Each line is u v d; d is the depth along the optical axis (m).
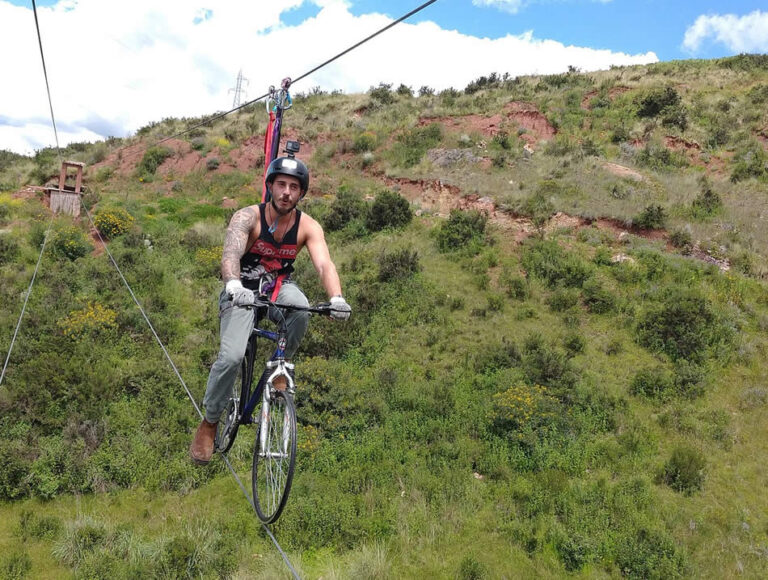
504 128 34.53
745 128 33.88
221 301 4.08
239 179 34.38
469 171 30.55
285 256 4.16
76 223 27.62
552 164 30.22
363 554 11.22
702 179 29.03
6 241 24.16
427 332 18.97
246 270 4.14
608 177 28.28
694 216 25.00
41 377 15.29
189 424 15.21
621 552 11.17
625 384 16.59
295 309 3.84
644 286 20.38
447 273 22.38
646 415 15.55
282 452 3.65
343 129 37.78
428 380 16.98
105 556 10.84
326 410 15.29
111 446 14.27
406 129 36.19
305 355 18.03
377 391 16.31
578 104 37.66
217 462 14.09
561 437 14.30
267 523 3.70
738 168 29.59
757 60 45.25
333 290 4.03
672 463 13.66
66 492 13.38
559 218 24.81
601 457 14.05
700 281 20.41
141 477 13.72
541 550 11.55
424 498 12.80
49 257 23.91
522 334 18.72
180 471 13.70
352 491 13.18
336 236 26.36
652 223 23.55
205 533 11.67
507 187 27.92
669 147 32.78
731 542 11.75
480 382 16.55
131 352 18.16
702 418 15.36
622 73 44.44
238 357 3.82
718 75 42.28
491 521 12.34
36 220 27.52
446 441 14.52
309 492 12.90
